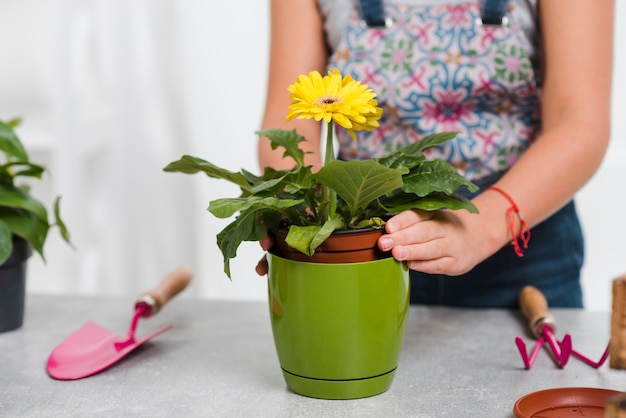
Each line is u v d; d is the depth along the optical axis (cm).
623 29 215
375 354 106
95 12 232
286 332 107
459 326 134
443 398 107
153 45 233
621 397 81
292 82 148
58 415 105
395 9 145
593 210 226
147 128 237
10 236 128
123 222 242
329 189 106
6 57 241
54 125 238
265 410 105
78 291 246
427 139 112
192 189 240
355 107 101
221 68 233
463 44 142
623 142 222
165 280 140
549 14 135
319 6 150
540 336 125
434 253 110
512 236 122
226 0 230
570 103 131
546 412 101
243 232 105
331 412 104
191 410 106
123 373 117
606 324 133
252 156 236
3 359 123
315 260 103
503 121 144
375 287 104
